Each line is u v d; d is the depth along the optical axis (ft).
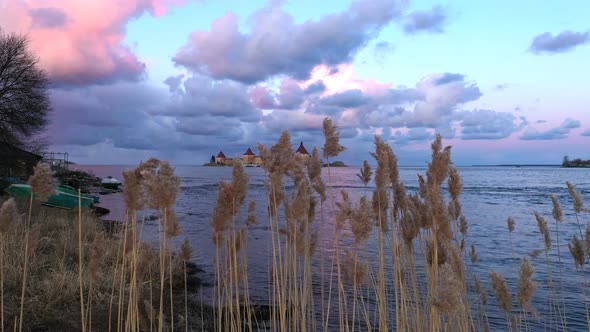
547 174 533.55
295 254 15.30
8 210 9.95
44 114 123.34
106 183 182.80
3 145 114.52
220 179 14.37
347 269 14.15
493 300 29.66
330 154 13.94
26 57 120.78
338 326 24.00
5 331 17.92
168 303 26.71
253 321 25.38
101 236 12.42
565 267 43.19
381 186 13.78
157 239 36.70
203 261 44.24
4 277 22.41
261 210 90.38
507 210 110.01
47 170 10.31
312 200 16.25
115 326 19.89
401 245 15.70
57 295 21.84
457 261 11.26
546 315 27.86
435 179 11.35
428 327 14.79
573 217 91.50
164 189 11.23
